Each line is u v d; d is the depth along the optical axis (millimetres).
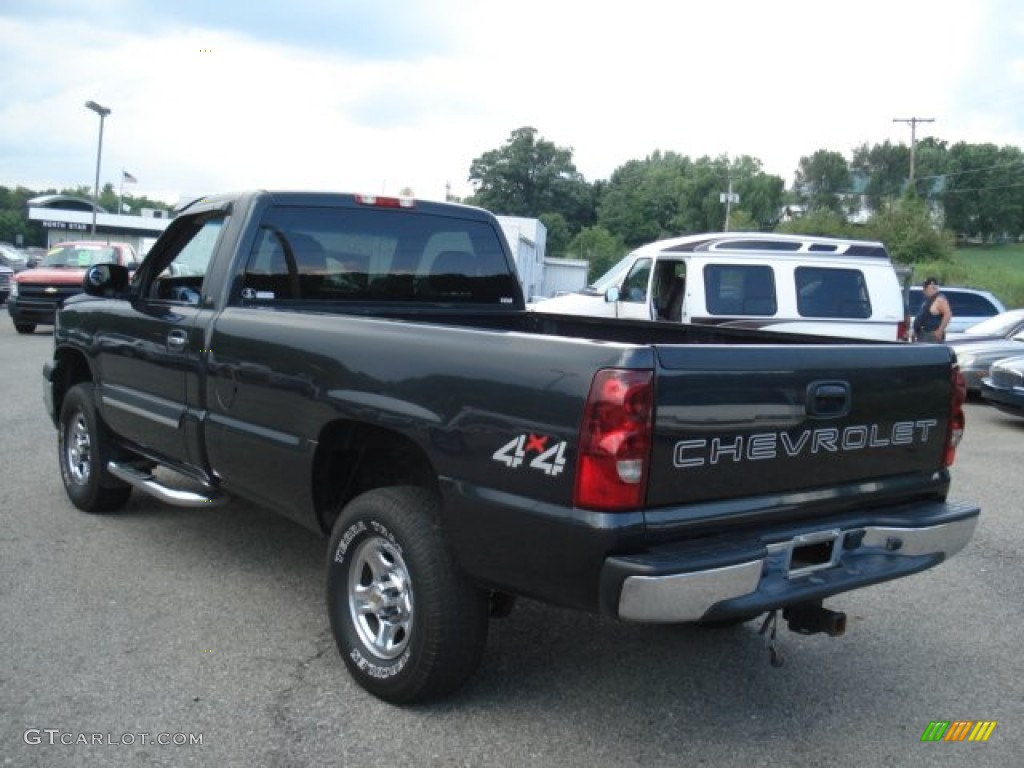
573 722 3578
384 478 4125
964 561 5828
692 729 3568
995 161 102500
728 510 3160
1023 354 11625
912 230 64312
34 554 5246
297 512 4145
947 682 4062
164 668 3898
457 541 3320
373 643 3730
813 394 3344
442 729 3486
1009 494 7699
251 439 4262
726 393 3107
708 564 2949
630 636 4434
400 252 5219
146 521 5930
